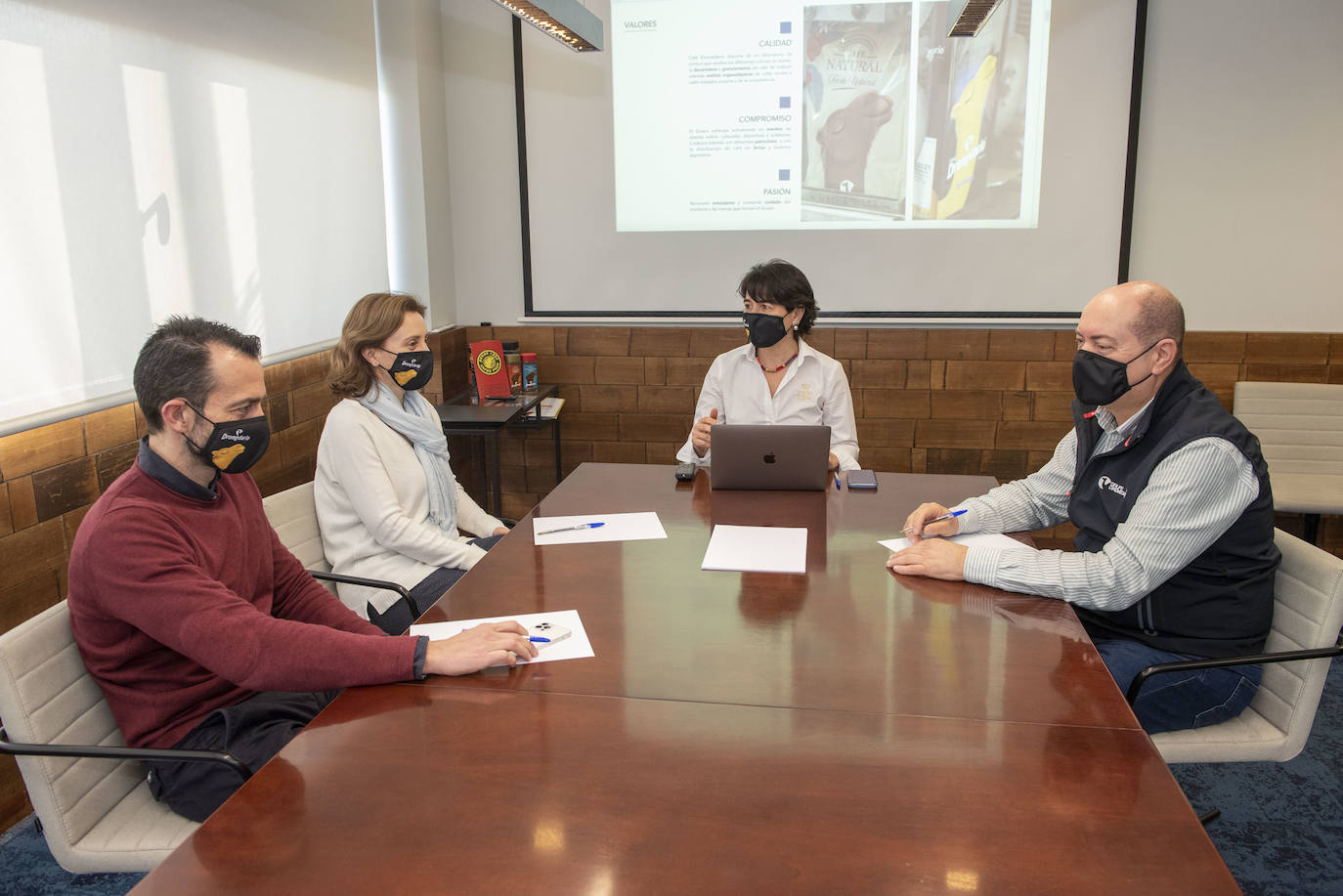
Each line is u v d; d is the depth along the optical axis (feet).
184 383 5.03
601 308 13.99
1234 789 7.94
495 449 11.85
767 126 13.16
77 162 7.57
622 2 13.07
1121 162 12.57
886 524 7.27
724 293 13.70
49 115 7.29
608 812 3.64
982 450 13.52
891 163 13.03
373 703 4.55
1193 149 12.51
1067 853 3.38
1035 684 4.67
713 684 4.67
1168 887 3.21
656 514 7.54
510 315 14.24
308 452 11.20
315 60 11.08
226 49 9.46
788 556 6.52
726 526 7.20
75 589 5.05
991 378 13.29
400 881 3.28
